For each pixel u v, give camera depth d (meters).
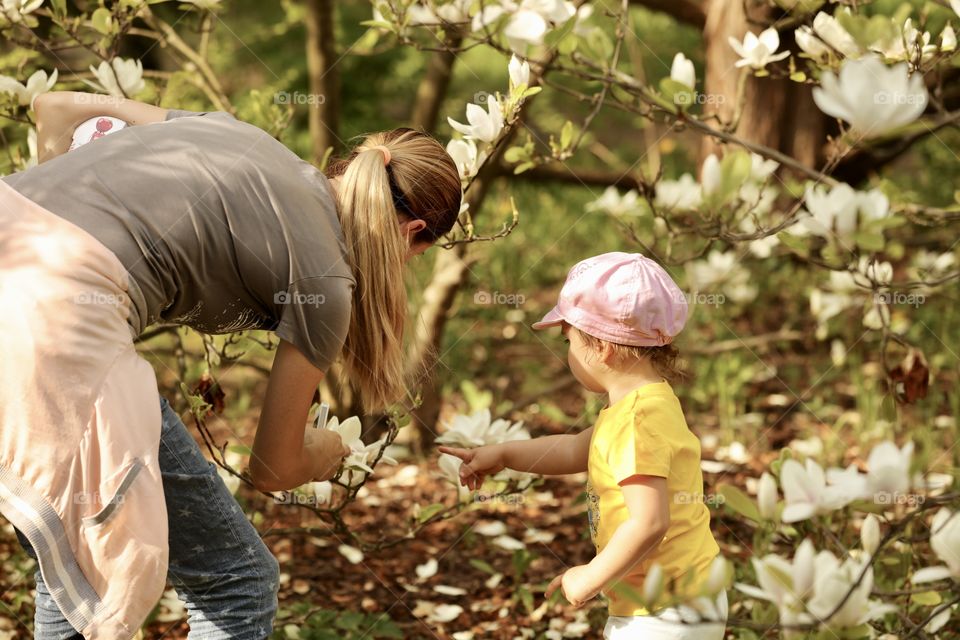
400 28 2.18
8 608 2.47
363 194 1.74
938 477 2.10
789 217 2.06
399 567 2.96
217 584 1.73
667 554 1.81
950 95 3.95
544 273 5.89
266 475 1.75
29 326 1.49
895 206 2.30
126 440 1.54
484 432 2.29
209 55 5.14
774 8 4.01
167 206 1.60
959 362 4.05
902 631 1.83
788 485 1.48
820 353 4.66
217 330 1.82
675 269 4.13
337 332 1.67
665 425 1.82
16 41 2.51
